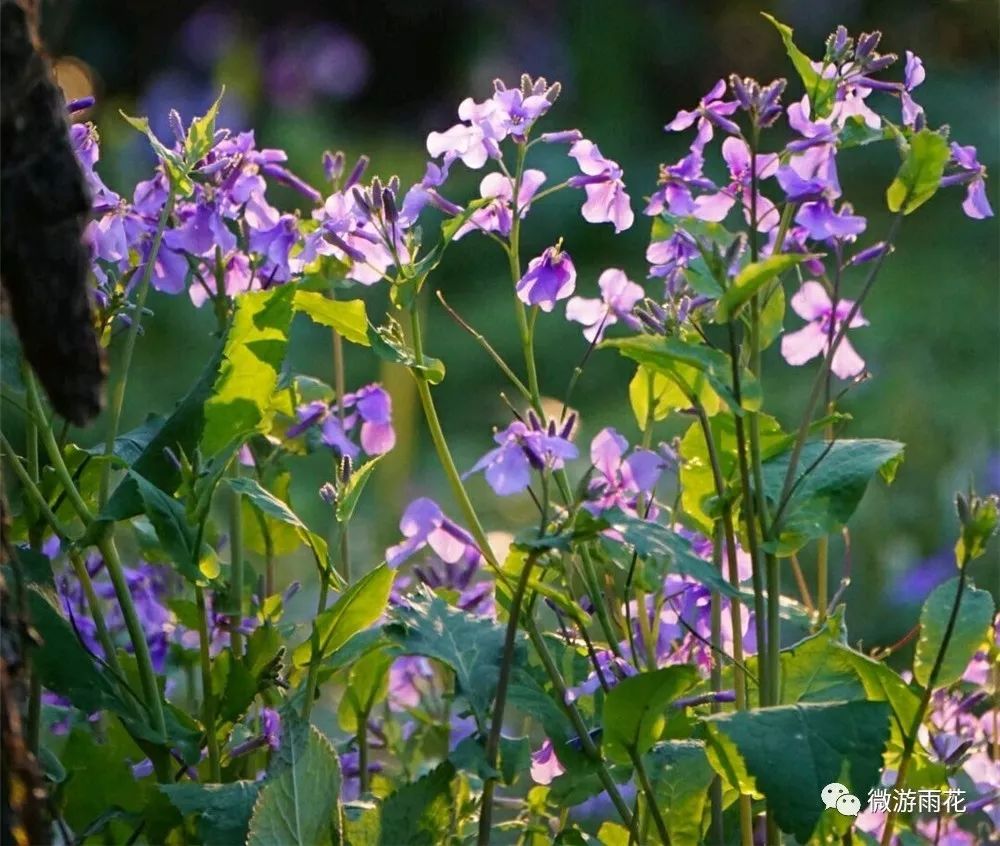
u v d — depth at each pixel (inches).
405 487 185.6
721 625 125.6
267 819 121.7
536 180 124.3
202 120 124.3
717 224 121.9
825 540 127.0
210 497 123.4
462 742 122.8
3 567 121.0
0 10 120.0
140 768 127.2
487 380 263.0
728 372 122.3
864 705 120.7
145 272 124.4
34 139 120.1
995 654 126.9
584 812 132.6
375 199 123.6
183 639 129.9
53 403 120.6
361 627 124.1
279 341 124.1
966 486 191.8
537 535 121.7
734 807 125.3
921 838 125.7
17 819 120.1
